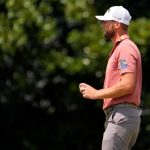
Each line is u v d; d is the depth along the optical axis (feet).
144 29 106.42
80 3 110.52
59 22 114.62
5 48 110.22
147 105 111.34
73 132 120.67
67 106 119.65
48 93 119.65
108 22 55.36
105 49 106.83
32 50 114.42
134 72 53.42
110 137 54.08
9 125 121.29
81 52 109.09
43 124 121.80
